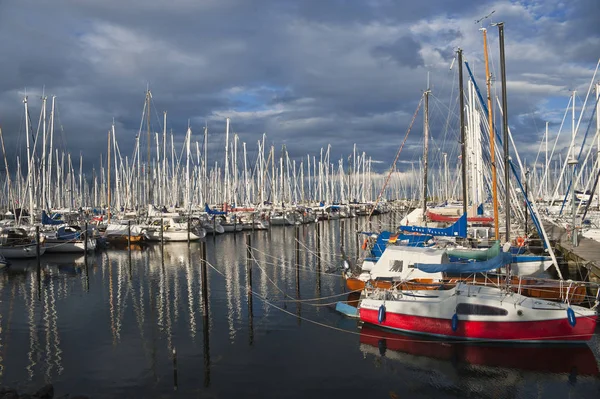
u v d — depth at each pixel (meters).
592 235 39.47
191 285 33.53
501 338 20.05
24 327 23.94
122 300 29.30
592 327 19.39
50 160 61.06
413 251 25.03
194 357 19.75
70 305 28.17
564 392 16.47
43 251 47.44
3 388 16.08
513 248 29.53
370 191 124.25
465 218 27.98
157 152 77.62
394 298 22.30
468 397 16.23
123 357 19.81
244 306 27.52
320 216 99.44
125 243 57.88
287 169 102.44
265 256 47.75
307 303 28.02
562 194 76.81
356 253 49.53
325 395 16.39
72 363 19.22
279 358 19.55
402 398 16.17
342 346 20.72
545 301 20.17
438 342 20.67
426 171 42.31
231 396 16.33
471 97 43.94
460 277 24.89
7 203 66.44
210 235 69.25
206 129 79.38
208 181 90.75
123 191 85.44
